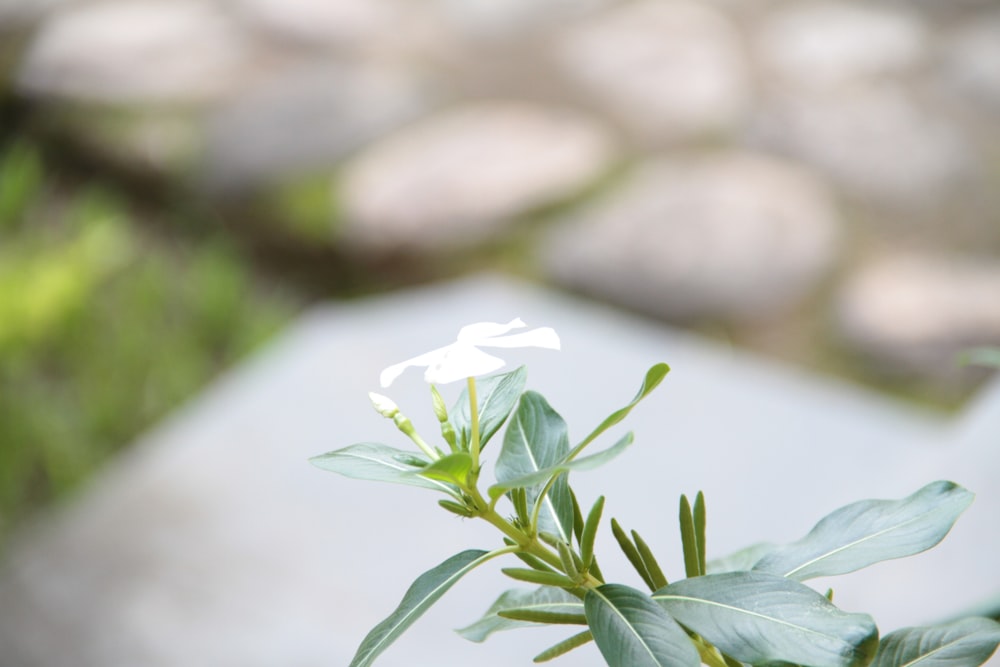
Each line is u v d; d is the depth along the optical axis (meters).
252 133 4.02
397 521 1.93
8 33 4.83
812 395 2.01
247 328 3.19
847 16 4.36
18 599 1.96
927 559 1.21
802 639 0.63
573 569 0.66
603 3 4.59
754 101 3.95
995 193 3.41
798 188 3.50
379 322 2.41
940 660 0.67
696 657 0.63
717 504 1.79
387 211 3.62
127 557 2.00
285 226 3.71
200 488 2.10
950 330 2.92
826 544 0.68
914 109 3.79
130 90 4.37
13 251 3.51
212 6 4.84
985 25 4.19
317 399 2.22
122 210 4.00
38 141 4.34
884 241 3.29
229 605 1.86
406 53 4.45
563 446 0.69
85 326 3.11
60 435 2.80
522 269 3.46
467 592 1.70
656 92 4.04
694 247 3.29
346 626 1.77
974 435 1.38
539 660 0.67
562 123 3.98
